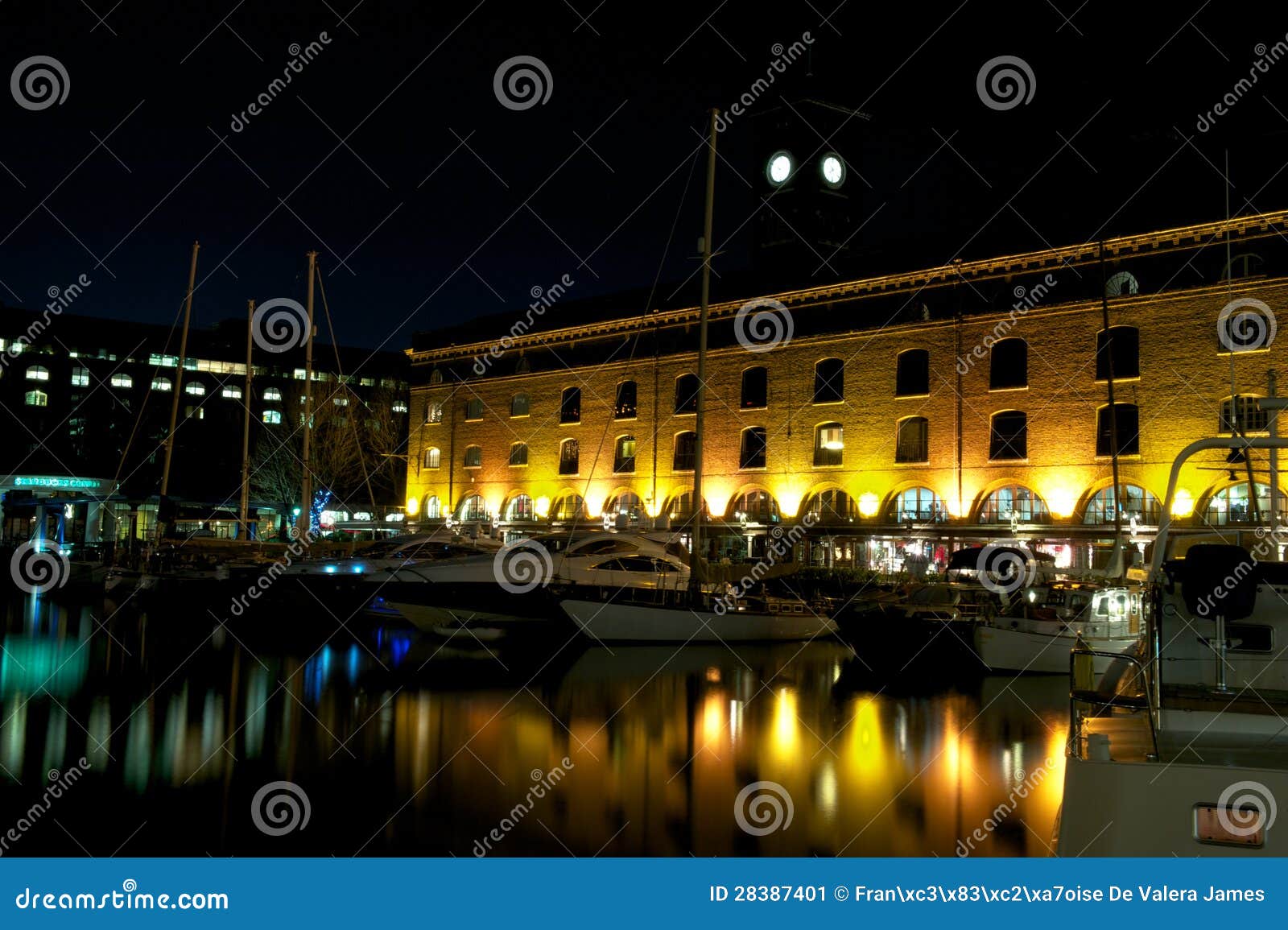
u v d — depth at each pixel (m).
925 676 24.67
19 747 15.41
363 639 29.94
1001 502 45.03
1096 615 25.34
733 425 53.47
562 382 61.28
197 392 97.12
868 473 48.44
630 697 20.45
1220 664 8.57
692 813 12.26
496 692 20.81
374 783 13.54
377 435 84.38
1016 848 11.06
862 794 13.14
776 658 27.48
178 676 22.39
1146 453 40.78
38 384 91.94
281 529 71.56
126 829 11.60
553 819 12.03
